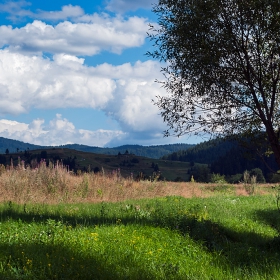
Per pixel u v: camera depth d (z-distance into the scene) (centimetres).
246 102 1266
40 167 2189
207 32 1194
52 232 988
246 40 1212
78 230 1073
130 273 777
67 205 1698
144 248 988
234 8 1178
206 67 1195
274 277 920
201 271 902
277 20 1134
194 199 2470
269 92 1271
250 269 975
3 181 1938
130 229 1180
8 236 927
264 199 2795
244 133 1271
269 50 1216
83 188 2108
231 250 1141
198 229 1252
